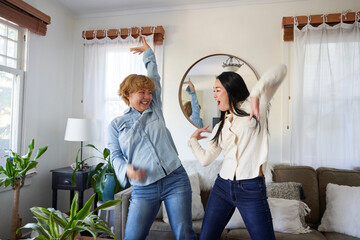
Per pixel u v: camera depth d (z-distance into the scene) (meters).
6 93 2.44
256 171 1.34
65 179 2.66
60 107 3.10
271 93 1.38
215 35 2.91
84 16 3.26
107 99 3.07
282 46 2.75
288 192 2.13
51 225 1.13
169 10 3.03
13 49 2.53
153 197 1.46
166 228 1.96
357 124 2.47
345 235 1.90
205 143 2.85
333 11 2.65
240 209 1.37
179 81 2.97
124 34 3.03
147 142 1.50
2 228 2.37
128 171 1.38
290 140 2.64
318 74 2.55
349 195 2.02
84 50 3.24
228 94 1.44
